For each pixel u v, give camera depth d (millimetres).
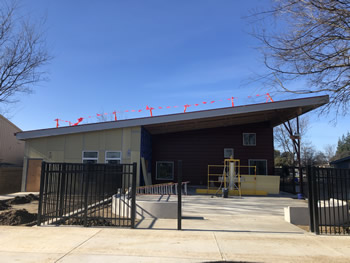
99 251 5312
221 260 4875
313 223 7211
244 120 21078
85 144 17359
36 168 17281
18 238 6145
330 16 6320
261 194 18688
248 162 22078
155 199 12930
